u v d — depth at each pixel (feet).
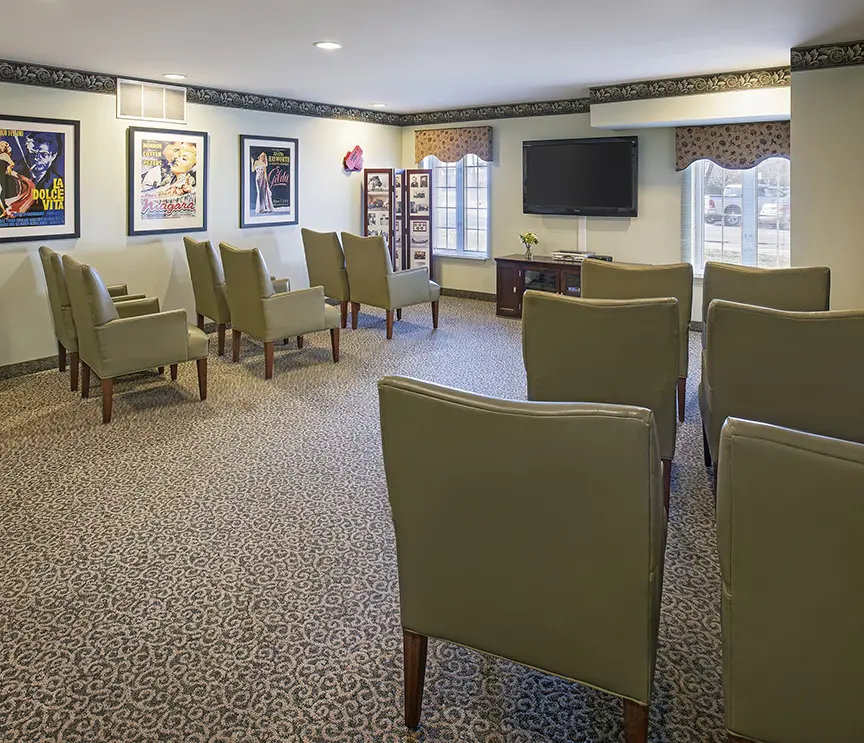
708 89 18.54
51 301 16.11
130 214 18.83
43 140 16.66
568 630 4.77
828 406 7.40
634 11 11.82
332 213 25.17
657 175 21.98
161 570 8.23
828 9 11.80
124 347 13.35
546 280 23.07
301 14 11.85
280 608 7.45
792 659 3.98
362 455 11.85
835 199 14.71
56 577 8.06
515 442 4.45
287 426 13.29
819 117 14.67
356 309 21.95
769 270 11.61
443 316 24.11
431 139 26.73
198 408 14.33
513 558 4.79
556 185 23.91
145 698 6.07
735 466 3.80
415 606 5.34
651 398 8.66
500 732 5.65
